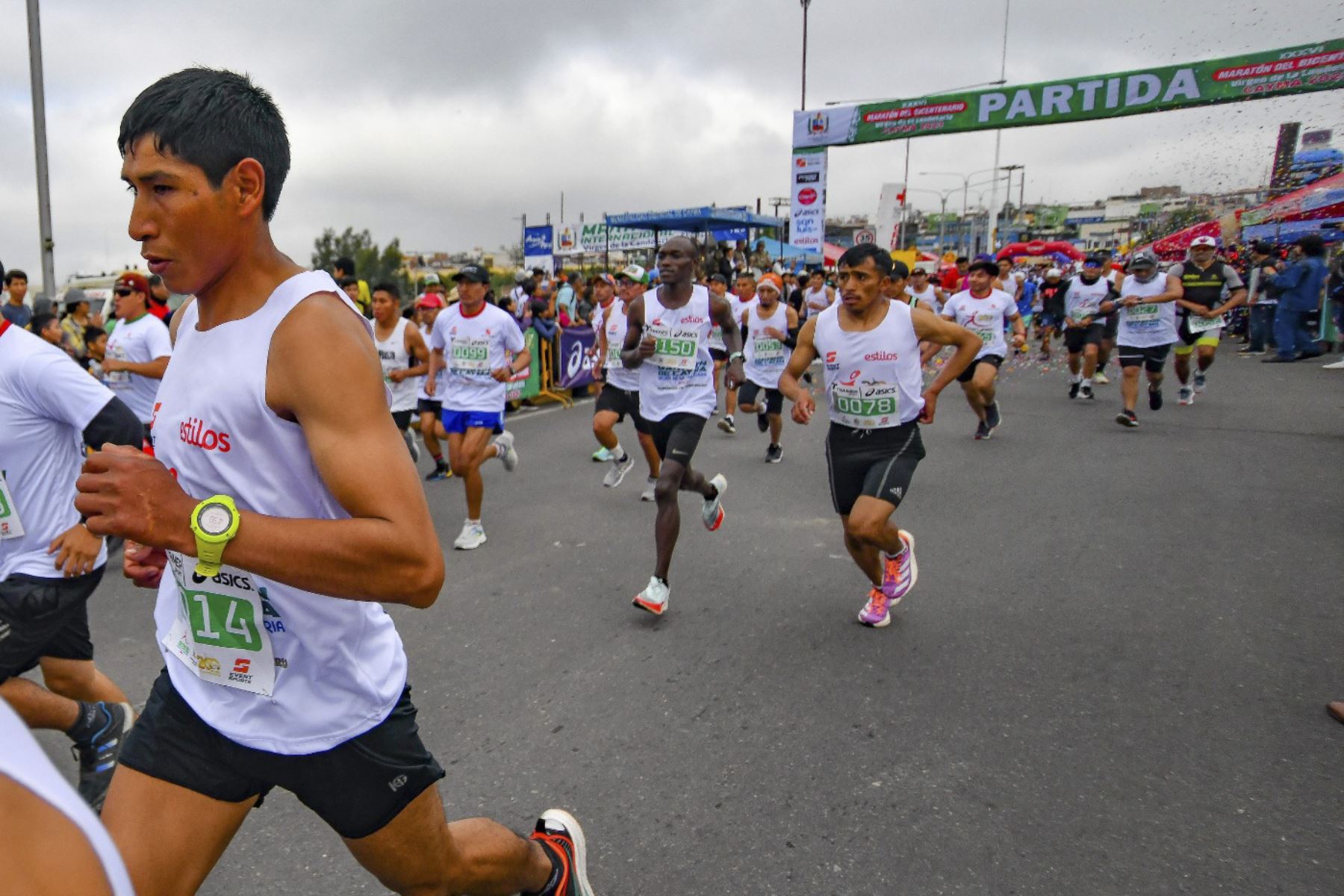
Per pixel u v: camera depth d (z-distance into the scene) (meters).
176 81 1.37
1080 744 3.25
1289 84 16.48
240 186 1.39
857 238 20.09
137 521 1.27
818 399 12.80
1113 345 13.10
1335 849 2.63
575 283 17.14
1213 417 10.12
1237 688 3.67
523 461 8.72
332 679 1.57
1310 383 12.48
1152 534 5.79
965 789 2.97
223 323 1.46
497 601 4.79
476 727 3.44
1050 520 6.14
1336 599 4.61
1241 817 2.80
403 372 7.48
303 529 1.30
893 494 4.02
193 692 1.61
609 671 3.91
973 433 9.58
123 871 0.65
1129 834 2.72
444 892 1.80
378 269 60.50
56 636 2.72
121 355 5.89
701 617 4.52
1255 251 17.17
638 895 2.48
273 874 2.59
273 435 1.42
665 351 4.85
